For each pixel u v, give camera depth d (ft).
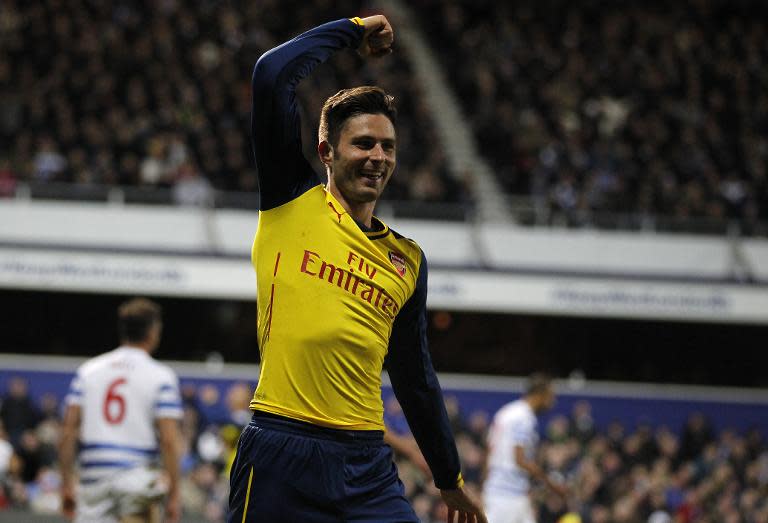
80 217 80.59
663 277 88.12
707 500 64.85
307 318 14.20
